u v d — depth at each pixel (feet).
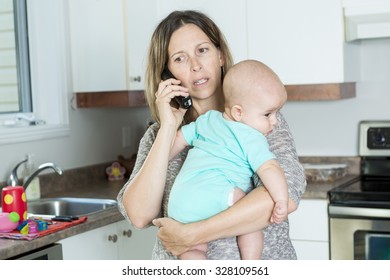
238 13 10.47
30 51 10.81
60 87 10.80
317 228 9.57
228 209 4.80
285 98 5.20
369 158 11.14
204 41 5.46
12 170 9.35
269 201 4.77
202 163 5.10
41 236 7.25
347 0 9.78
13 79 10.62
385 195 9.17
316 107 11.59
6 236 7.24
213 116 5.33
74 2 10.97
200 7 10.72
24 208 7.86
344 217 9.33
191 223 4.88
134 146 12.90
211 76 5.46
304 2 10.03
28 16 10.82
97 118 11.75
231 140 5.08
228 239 5.14
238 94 5.12
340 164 11.31
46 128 10.36
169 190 5.47
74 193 10.25
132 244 9.20
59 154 10.77
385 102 11.15
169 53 5.53
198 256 5.07
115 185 11.03
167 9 10.98
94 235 8.32
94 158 11.66
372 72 11.20
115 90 10.80
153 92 5.74
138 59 10.85
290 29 10.16
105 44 10.78
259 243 5.07
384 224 9.10
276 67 10.31
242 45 10.50
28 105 10.89
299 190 5.02
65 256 7.78
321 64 10.02
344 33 10.01
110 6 10.68
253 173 5.11
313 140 11.66
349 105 11.37
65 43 10.89
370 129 11.03
